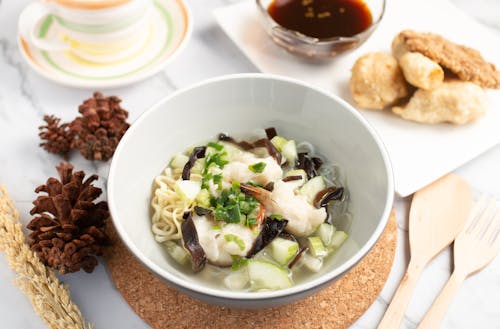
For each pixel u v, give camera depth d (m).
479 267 0.44
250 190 0.42
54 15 0.54
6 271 0.45
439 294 0.43
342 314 0.42
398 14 0.59
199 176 0.44
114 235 0.46
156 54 0.56
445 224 0.46
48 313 0.40
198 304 0.43
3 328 0.43
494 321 0.43
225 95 0.45
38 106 0.54
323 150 0.46
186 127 0.46
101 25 0.53
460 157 0.50
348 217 0.43
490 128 0.52
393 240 0.45
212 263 0.41
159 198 0.44
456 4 0.62
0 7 0.60
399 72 0.52
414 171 0.49
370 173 0.42
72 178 0.46
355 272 0.44
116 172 0.40
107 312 0.43
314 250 0.41
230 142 0.47
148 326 0.43
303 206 0.42
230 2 0.62
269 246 0.42
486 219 0.46
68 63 0.55
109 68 0.55
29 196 0.49
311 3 0.58
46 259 0.43
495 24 0.60
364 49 0.57
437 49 0.53
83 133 0.49
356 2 0.58
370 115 0.53
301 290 0.36
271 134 0.47
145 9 0.55
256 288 0.40
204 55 0.58
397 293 0.43
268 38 0.57
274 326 0.42
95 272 0.45
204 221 0.41
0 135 0.52
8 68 0.56
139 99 0.54
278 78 0.45
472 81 0.52
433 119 0.51
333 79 0.55
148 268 0.37
